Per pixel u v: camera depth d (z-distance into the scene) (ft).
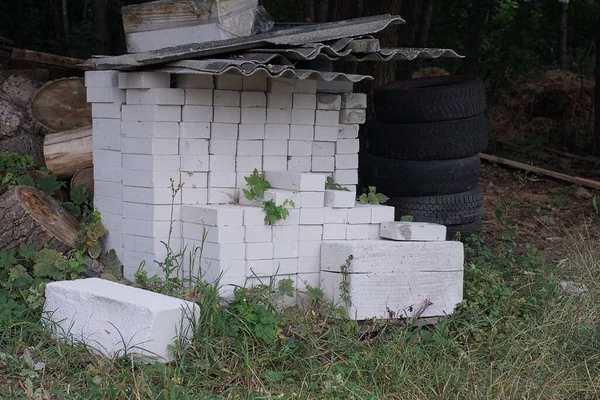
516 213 32.17
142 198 18.39
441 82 26.27
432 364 16.20
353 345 16.70
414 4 41.32
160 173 18.10
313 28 18.94
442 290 18.48
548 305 19.39
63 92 24.02
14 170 21.93
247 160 19.01
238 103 18.74
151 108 17.93
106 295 15.75
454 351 17.16
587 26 53.62
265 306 17.02
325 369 15.52
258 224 17.57
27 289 17.51
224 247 17.26
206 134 18.44
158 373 14.64
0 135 23.17
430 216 23.24
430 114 23.00
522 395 15.25
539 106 46.62
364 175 24.18
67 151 22.13
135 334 15.10
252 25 19.72
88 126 22.62
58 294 16.56
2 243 18.63
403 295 18.06
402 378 15.44
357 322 17.69
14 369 14.65
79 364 15.24
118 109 19.03
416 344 17.07
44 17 43.65
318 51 17.37
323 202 18.39
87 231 19.43
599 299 20.10
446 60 53.21
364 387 15.15
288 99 19.44
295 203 17.97
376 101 24.16
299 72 17.16
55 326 16.20
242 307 16.26
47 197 20.38
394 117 23.48
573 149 44.45
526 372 16.34
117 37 40.55
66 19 46.26
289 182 18.34
